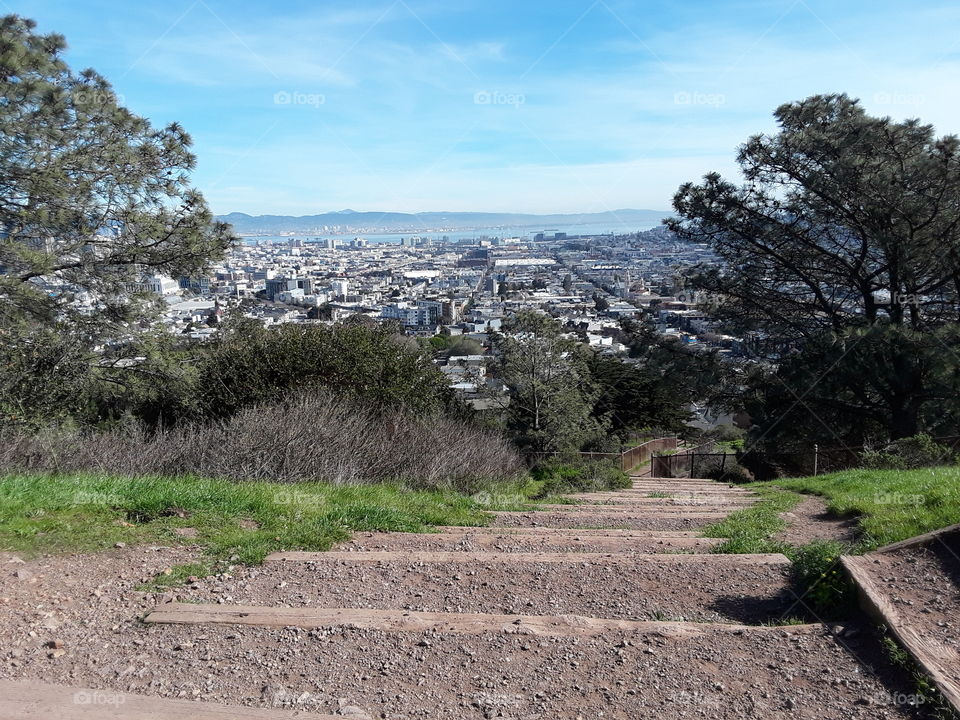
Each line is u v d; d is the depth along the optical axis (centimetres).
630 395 2591
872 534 441
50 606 342
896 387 1502
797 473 1722
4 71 888
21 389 897
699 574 413
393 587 392
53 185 904
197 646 301
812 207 1636
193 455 771
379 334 1195
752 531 542
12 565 387
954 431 1444
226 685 268
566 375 1805
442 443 974
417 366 1188
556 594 386
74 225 984
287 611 337
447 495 796
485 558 442
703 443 2347
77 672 276
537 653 296
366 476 825
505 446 1188
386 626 321
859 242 1711
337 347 1109
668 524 641
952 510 434
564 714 250
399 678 275
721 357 1830
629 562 436
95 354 1011
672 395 1883
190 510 516
